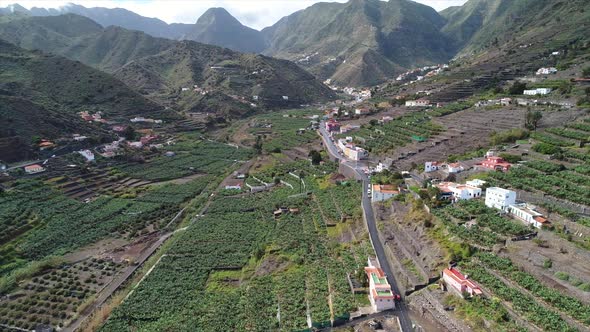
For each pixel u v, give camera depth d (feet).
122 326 273.13
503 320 205.67
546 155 387.34
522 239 259.19
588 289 204.95
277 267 330.34
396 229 329.52
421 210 333.01
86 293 322.34
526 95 619.67
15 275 342.23
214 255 367.66
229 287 317.83
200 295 305.53
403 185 408.05
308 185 521.65
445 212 314.55
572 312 196.54
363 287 270.26
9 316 292.81
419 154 497.87
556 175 335.67
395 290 260.21
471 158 433.89
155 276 335.88
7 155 553.64
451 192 343.67
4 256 372.79
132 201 520.83
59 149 611.88
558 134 434.71
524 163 374.43
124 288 328.70
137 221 462.19
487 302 218.59
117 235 430.61
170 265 353.10
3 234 398.83
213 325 260.42
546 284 218.59
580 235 251.19
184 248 382.63
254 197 520.01
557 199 300.40
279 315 258.37
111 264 369.09
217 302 289.94
